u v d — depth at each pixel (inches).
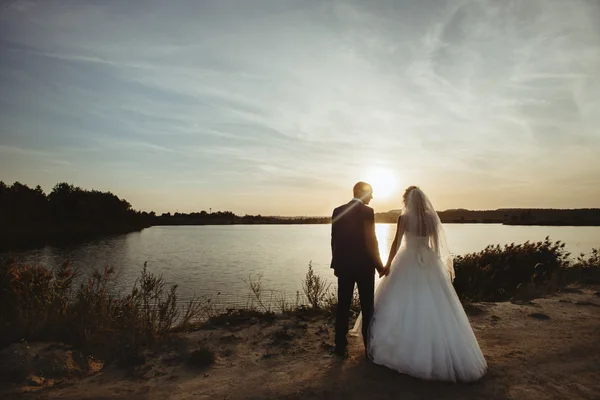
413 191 187.2
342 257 190.2
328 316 278.7
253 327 248.2
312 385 158.2
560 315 270.2
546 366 177.2
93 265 1114.1
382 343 174.9
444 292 171.5
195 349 205.9
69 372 173.6
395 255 188.2
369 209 193.2
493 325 247.1
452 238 2206.0
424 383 158.9
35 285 245.8
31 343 187.5
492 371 171.6
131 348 196.2
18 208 2945.4
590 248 1157.7
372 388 154.6
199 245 2246.6
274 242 2645.2
